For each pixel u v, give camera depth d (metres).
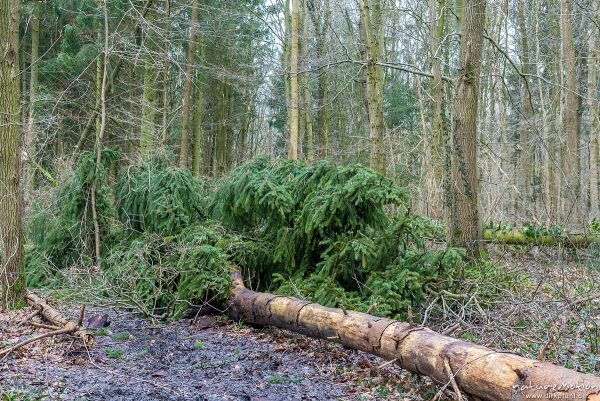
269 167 8.06
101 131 9.13
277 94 21.77
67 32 15.46
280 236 7.18
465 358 3.68
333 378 4.71
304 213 6.88
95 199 8.77
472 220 9.03
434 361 3.91
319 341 5.60
